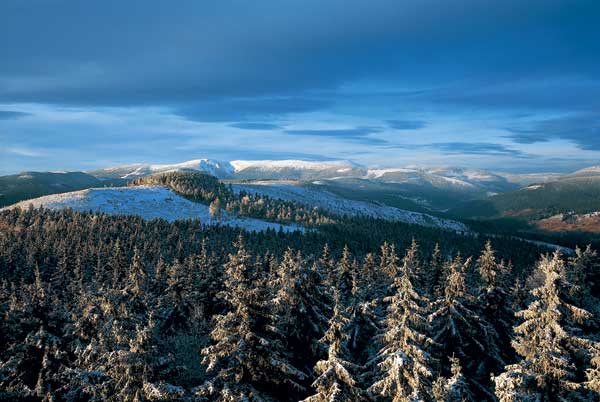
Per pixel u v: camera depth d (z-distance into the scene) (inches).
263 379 940.6
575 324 994.1
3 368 1214.9
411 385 799.1
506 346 1244.5
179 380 1235.2
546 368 789.2
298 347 1205.7
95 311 1357.0
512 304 1470.2
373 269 2262.6
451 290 1133.1
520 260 5821.9
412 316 831.7
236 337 924.6
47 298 1321.4
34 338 1233.4
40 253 3811.5
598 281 2186.3
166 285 2546.8
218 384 917.8
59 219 5556.1
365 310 1246.9
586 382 786.8
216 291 2025.1
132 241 4382.4
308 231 6717.5
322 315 1195.9
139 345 872.3
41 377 1225.4
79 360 1199.6
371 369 1066.7
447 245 6756.9
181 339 1599.4
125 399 866.1
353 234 6860.2
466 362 1157.1
